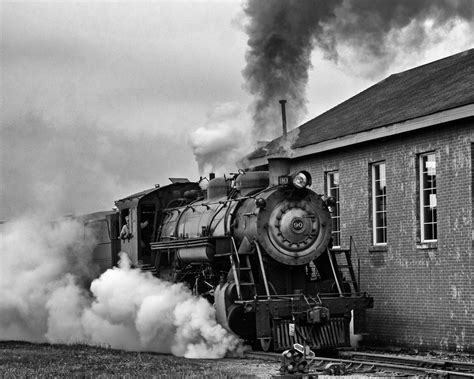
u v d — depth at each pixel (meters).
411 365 14.10
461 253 16.73
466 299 16.61
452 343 16.92
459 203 16.78
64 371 13.11
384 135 18.38
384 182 19.27
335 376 12.56
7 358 15.15
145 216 19.98
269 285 16.34
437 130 17.39
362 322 16.42
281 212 16.31
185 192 19.88
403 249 18.36
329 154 20.97
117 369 13.38
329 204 16.80
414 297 18.00
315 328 15.99
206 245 16.73
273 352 15.92
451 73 20.05
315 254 16.53
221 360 15.27
